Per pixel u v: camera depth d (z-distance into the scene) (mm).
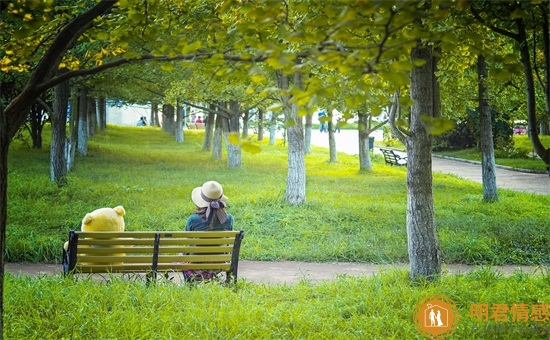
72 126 27781
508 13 8203
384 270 11844
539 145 8016
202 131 67375
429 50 9867
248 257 13695
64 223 15930
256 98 26141
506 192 26641
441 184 29594
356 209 19031
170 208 18547
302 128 19766
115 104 49219
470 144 53375
